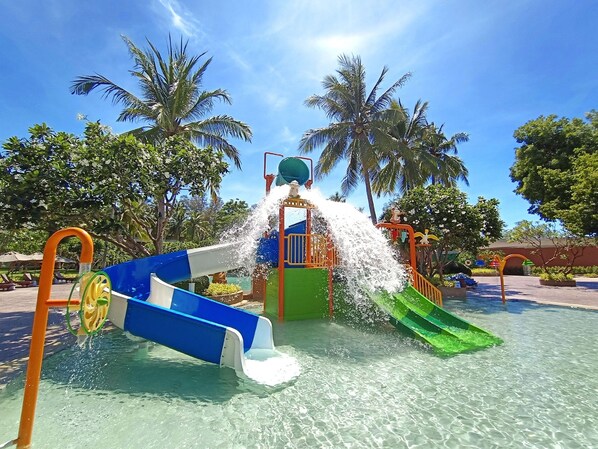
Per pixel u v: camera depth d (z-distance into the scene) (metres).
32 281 21.50
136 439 3.40
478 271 31.05
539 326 8.95
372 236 10.64
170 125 15.34
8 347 6.34
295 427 3.67
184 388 4.72
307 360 5.98
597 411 4.04
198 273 9.03
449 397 4.45
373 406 4.18
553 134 21.03
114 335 7.53
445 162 27.09
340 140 20.62
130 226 12.22
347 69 20.94
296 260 10.79
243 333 6.57
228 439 3.42
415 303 9.02
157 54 16.23
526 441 3.39
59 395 4.43
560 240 23.41
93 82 14.61
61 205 8.16
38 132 8.13
